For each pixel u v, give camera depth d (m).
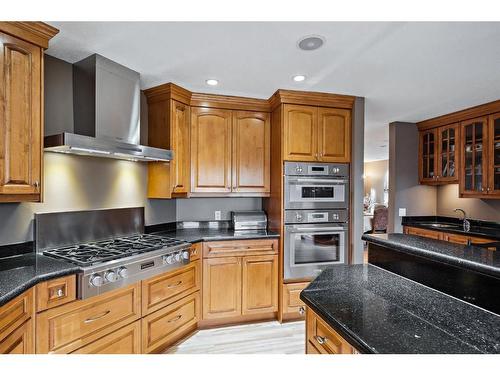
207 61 2.30
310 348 1.38
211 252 2.86
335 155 3.12
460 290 1.30
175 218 3.39
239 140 3.22
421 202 4.45
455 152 3.85
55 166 2.26
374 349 0.91
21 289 1.44
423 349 0.91
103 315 1.92
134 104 2.48
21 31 1.67
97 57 2.21
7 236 1.99
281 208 3.01
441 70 2.45
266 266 3.00
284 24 1.78
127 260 2.04
